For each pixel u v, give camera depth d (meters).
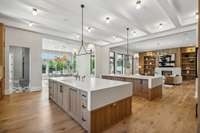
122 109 3.15
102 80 4.03
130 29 6.34
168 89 7.09
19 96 5.34
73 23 5.63
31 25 5.80
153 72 13.16
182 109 3.85
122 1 3.64
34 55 6.53
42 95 5.53
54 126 2.75
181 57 11.14
